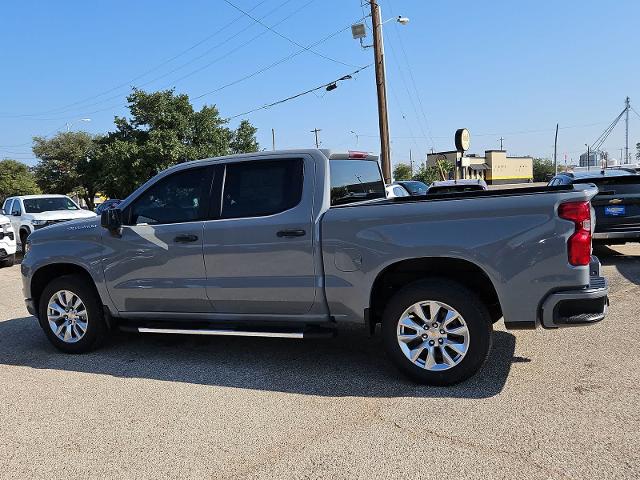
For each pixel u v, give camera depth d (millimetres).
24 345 6320
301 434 3723
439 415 3889
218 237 5012
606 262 9547
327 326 4859
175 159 36656
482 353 4273
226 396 4473
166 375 5055
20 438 3873
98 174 41812
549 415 3775
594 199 9125
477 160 92875
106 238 5520
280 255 4785
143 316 5520
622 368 4570
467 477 3076
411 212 4352
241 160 5105
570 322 4051
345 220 4551
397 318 4457
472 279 4547
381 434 3650
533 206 4070
